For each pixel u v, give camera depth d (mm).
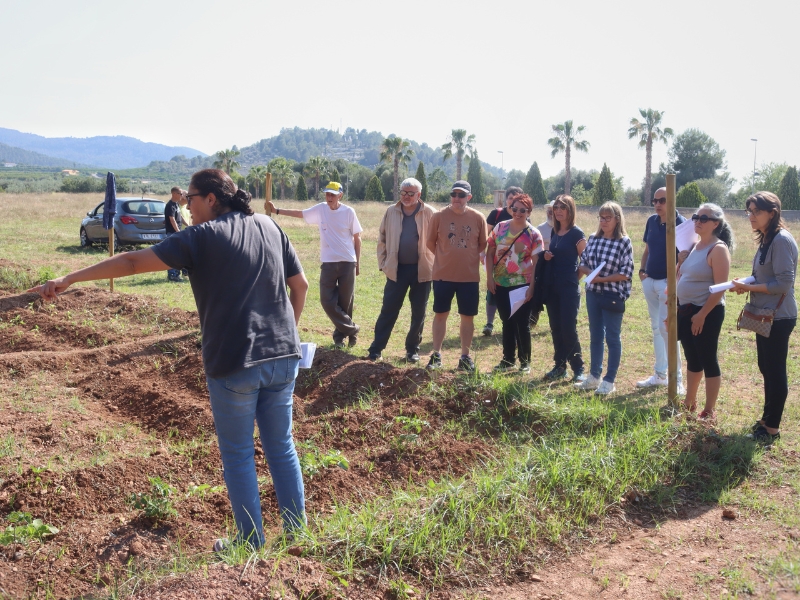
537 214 36656
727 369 7352
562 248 6699
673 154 76938
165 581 2992
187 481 4406
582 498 3908
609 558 3457
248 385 3225
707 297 5266
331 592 2928
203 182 3340
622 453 4383
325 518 3822
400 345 8328
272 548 3273
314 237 21328
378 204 48000
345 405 5820
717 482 4277
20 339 7969
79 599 3160
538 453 4352
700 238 5398
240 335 3199
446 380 5707
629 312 10641
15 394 6020
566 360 6777
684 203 45750
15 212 27688
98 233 17125
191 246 3152
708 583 3156
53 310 8938
